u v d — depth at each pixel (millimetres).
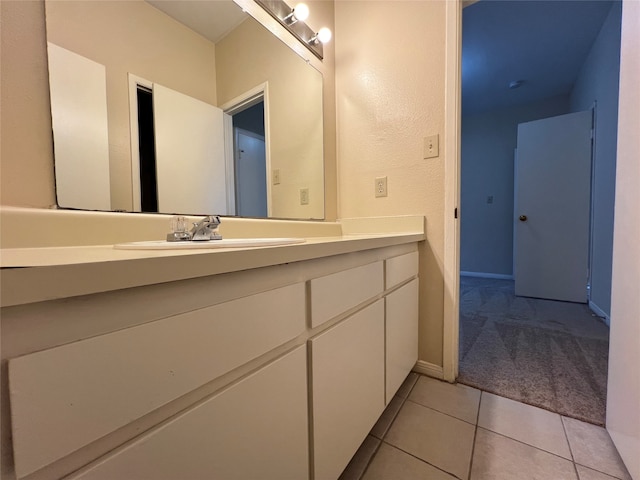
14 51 641
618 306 984
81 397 327
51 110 693
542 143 3029
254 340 549
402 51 1502
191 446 445
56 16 704
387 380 1104
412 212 1508
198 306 455
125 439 375
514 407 1235
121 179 822
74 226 699
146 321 389
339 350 798
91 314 337
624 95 959
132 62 856
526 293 3137
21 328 289
